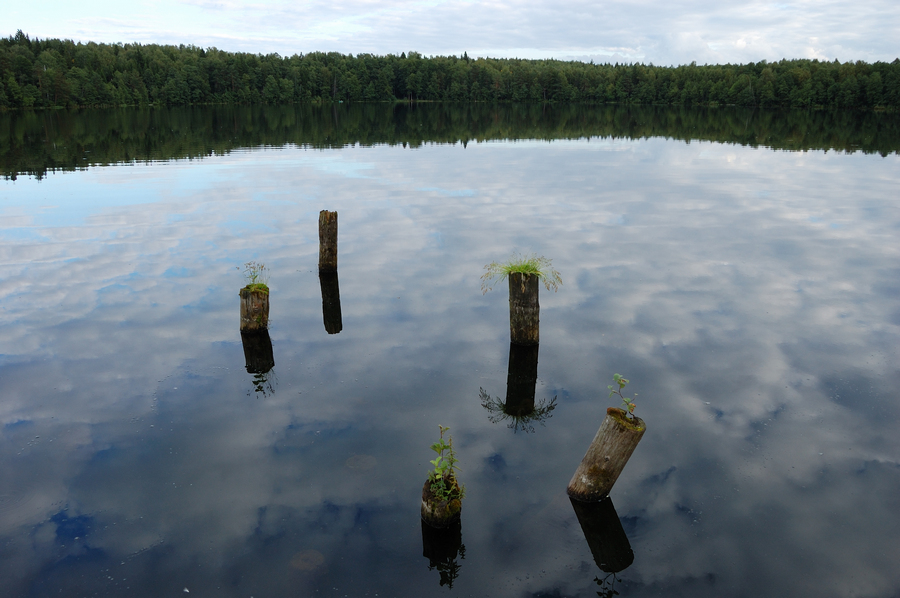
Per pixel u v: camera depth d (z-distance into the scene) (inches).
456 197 921.5
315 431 295.7
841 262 583.8
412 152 1551.4
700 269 559.5
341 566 213.2
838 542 223.0
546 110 4377.5
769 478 258.5
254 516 236.8
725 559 215.9
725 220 765.9
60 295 485.7
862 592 201.3
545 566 214.1
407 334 416.2
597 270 555.8
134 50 5462.6
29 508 239.9
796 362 366.6
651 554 219.0
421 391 336.5
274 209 831.1
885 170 1230.3
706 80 5305.1
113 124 2470.5
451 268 568.7
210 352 384.5
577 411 315.6
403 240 669.9
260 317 411.8
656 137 2066.9
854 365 362.3
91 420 303.6
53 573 208.4
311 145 1720.0
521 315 387.5
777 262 582.9
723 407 315.6
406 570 211.6
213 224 740.7
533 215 792.9
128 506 241.6
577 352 384.5
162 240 663.1
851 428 295.7
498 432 296.0
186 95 4525.1
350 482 257.6
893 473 261.0
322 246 550.0
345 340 405.1
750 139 1991.9
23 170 1155.3
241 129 2306.8
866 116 3548.2
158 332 415.8
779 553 218.2
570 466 269.4
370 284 524.1
